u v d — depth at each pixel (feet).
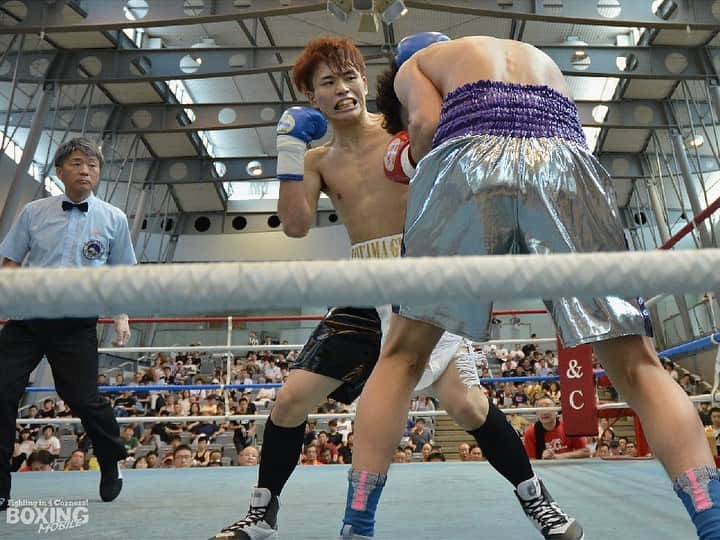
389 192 5.84
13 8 29.63
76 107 38.75
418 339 4.15
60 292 2.09
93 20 28.94
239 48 35.29
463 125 4.00
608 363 3.75
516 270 2.17
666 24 28.27
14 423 7.72
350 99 5.82
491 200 3.76
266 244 58.80
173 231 59.72
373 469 3.94
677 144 40.78
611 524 6.04
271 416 5.59
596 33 36.99
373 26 21.70
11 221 35.32
